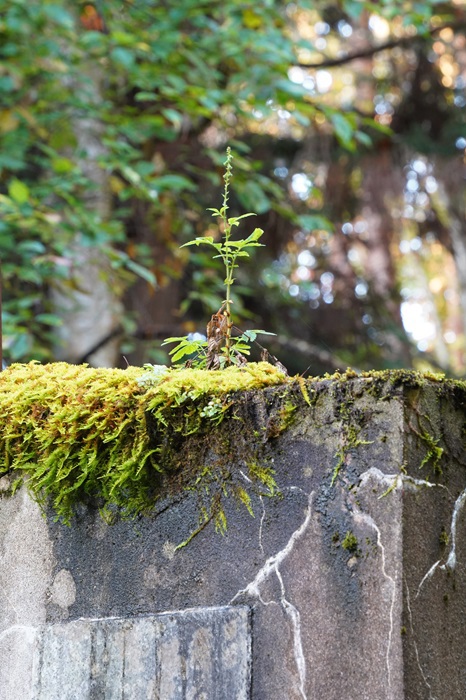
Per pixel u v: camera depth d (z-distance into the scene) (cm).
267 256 928
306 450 190
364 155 959
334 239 1004
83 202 660
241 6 673
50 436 221
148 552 208
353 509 181
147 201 786
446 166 989
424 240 1123
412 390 184
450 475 188
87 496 221
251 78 635
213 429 203
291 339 970
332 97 1095
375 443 182
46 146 622
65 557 221
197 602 198
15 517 233
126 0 673
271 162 953
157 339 798
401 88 980
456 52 989
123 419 212
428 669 173
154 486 210
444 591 180
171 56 679
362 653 174
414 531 177
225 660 188
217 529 199
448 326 1812
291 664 181
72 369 231
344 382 188
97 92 733
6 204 560
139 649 200
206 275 751
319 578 182
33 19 634
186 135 766
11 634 226
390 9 671
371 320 1021
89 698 204
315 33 1032
